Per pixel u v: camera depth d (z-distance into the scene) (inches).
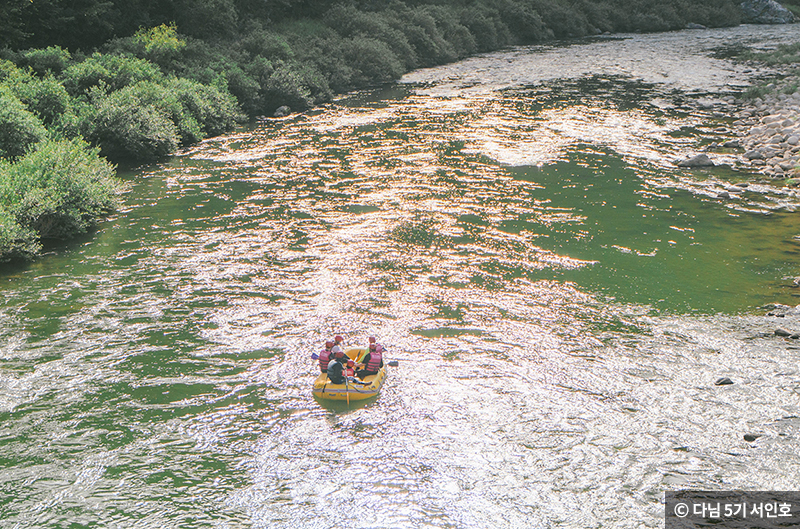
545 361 466.3
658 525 320.8
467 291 573.6
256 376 455.8
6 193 682.8
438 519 329.7
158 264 636.7
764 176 874.1
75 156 773.9
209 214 773.9
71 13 1333.7
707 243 663.1
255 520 330.6
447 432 394.9
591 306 542.9
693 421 397.1
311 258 647.8
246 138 1146.7
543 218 742.5
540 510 333.7
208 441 390.9
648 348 478.3
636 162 951.6
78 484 356.5
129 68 1161.4
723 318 516.7
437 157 999.0
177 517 332.8
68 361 473.4
